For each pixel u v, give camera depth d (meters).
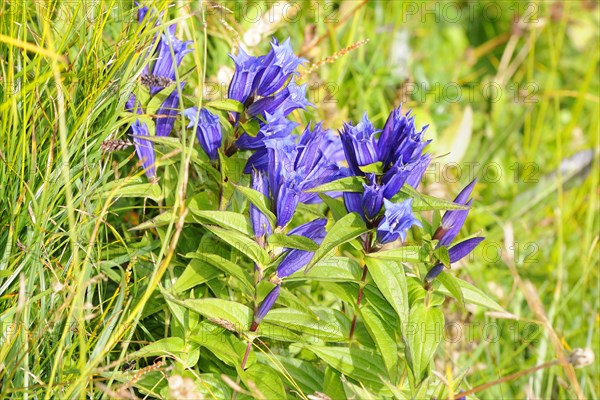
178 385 0.63
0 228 0.67
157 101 0.72
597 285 0.90
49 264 0.66
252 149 0.70
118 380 0.66
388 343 0.68
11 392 0.65
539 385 0.81
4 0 0.69
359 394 0.67
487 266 0.90
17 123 0.68
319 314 0.70
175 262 0.71
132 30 0.73
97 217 0.68
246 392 0.64
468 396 0.70
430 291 0.69
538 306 0.79
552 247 0.94
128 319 0.65
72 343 0.68
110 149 0.70
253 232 0.67
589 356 0.67
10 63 0.67
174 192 0.72
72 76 0.70
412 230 0.87
